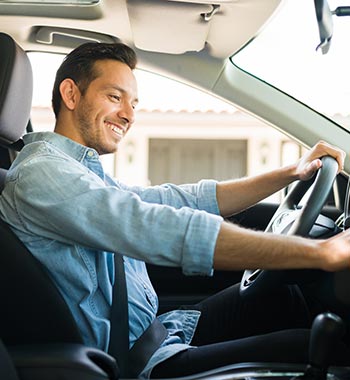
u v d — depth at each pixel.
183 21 1.90
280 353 1.42
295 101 2.14
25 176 1.42
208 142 7.40
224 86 2.14
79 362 1.16
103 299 1.46
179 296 2.20
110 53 1.67
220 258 1.31
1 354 1.12
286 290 1.79
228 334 1.81
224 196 1.93
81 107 1.65
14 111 1.65
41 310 1.31
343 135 2.12
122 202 1.36
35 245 1.42
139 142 7.53
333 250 1.27
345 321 1.49
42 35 2.10
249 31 1.94
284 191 2.39
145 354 1.49
